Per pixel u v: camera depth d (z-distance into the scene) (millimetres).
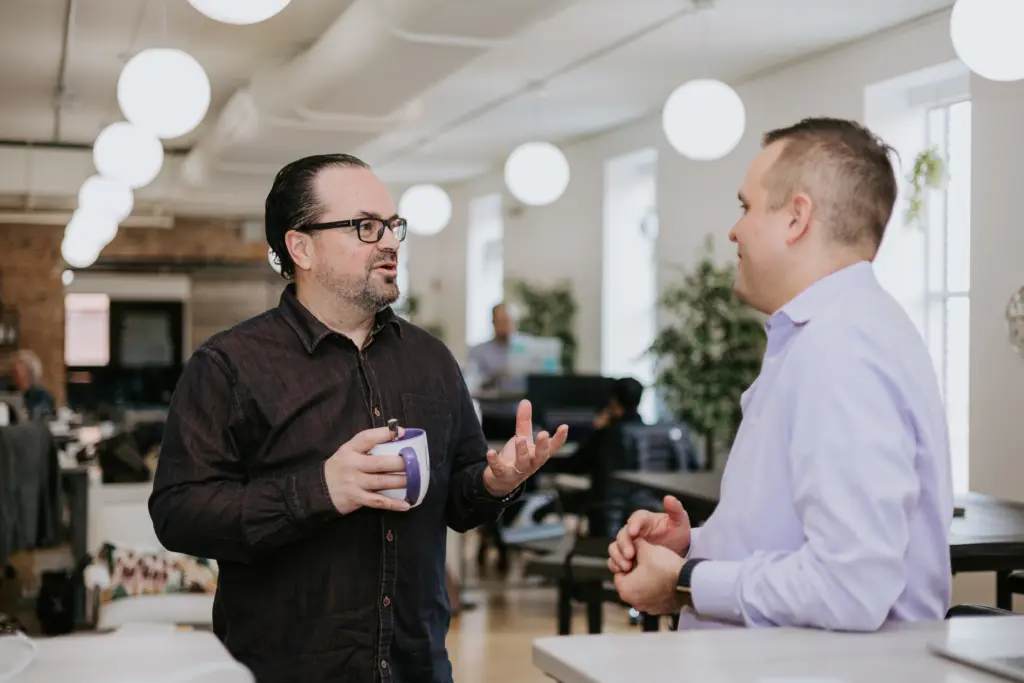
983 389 5766
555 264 11320
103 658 1413
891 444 1570
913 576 1664
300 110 7180
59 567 7129
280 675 1951
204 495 1907
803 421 1628
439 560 2096
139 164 6430
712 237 8531
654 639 1514
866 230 1768
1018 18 3797
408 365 2129
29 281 13336
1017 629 1575
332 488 1851
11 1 6453
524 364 9469
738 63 7582
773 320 1785
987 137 5730
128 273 14078
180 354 14398
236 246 14500
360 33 5574
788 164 1778
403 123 7508
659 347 8195
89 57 7840
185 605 4719
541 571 4914
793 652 1443
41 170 11555
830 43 6980
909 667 1373
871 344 1631
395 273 2059
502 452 2062
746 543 1759
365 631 1969
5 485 6027
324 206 2023
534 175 7695
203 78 4734
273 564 1971
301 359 2027
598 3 6180
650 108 9180
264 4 3449
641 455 6074
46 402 9859
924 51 6359
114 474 6125
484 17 4867
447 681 2086
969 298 5848
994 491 5691
